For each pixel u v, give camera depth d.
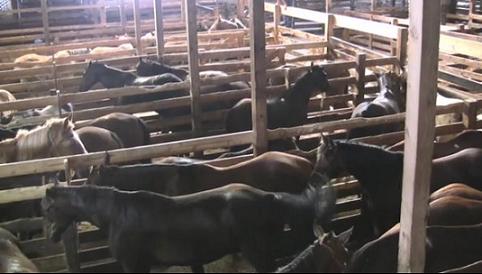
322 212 4.62
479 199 4.91
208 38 11.92
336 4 17.94
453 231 4.36
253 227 4.24
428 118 3.46
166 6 17.00
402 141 6.28
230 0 16.73
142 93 7.82
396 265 4.15
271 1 17.45
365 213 5.82
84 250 5.23
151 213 4.17
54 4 16.89
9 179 5.75
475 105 6.61
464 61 9.17
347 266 4.09
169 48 10.90
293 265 3.78
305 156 6.02
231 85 8.50
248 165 5.23
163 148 5.41
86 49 11.84
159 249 4.20
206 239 4.19
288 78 8.66
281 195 4.45
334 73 9.21
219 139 5.67
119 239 4.20
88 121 7.29
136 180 5.09
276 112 7.62
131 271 4.25
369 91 9.01
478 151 5.48
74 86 9.57
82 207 4.26
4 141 5.92
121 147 6.80
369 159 5.28
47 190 4.28
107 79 9.05
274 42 12.85
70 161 5.09
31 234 5.75
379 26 9.12
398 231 4.30
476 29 12.77
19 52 11.35
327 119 8.34
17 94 9.96
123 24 13.99
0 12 14.32
